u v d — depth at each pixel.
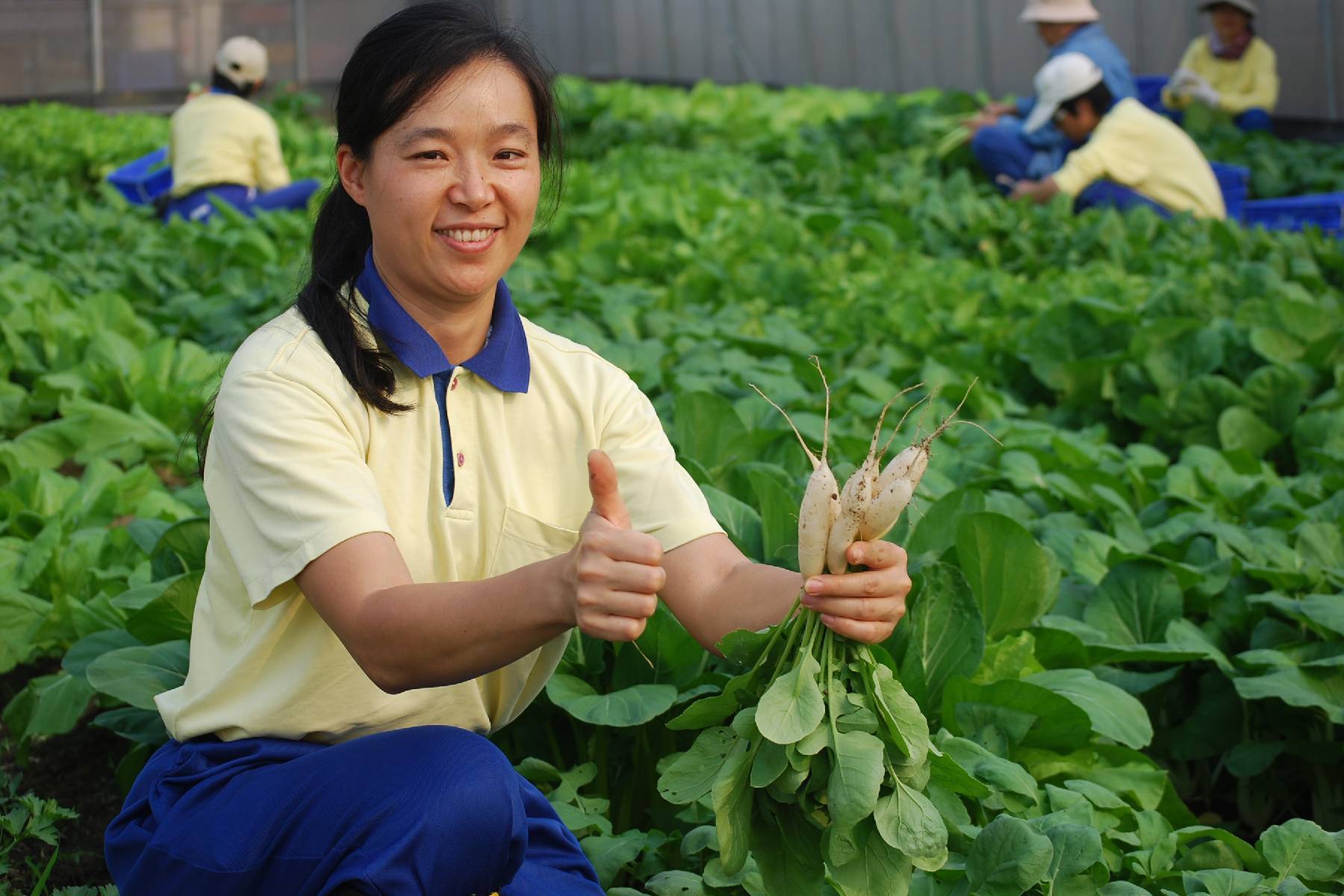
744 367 5.16
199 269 7.34
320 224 2.13
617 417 2.22
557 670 2.91
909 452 1.79
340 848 1.86
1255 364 5.83
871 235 8.49
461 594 1.77
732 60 20.03
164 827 1.97
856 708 1.82
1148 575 3.39
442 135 1.93
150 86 23.08
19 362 5.41
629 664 2.97
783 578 2.06
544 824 2.16
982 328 6.31
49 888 2.81
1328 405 5.14
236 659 2.03
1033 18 10.47
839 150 11.86
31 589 3.55
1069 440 4.78
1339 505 4.01
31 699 3.17
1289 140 14.95
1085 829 2.33
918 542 3.29
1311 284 7.36
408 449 2.05
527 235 2.05
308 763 1.95
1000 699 2.74
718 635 2.09
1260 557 3.64
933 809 1.83
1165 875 2.52
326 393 1.98
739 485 3.67
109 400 5.10
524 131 1.99
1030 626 3.09
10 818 2.66
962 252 8.83
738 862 1.86
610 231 8.12
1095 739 2.97
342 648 2.03
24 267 6.33
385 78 1.94
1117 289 6.65
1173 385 5.50
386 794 1.87
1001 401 5.50
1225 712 3.40
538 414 2.16
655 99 14.84
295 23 23.08
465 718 2.20
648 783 2.93
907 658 2.75
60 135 14.26
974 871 2.22
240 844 1.91
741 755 1.86
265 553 1.90
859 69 18.94
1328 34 14.70
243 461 1.93
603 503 1.73
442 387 2.08
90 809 3.14
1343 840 2.52
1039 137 10.35
